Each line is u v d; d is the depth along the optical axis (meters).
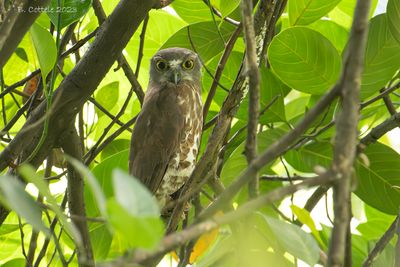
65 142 8.99
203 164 7.56
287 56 9.57
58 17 7.98
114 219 4.01
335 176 4.62
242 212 4.58
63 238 10.23
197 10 11.39
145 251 4.18
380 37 9.62
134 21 8.80
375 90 9.77
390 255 8.49
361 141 9.81
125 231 4.03
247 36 5.89
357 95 4.77
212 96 9.61
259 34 8.92
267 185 10.77
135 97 12.86
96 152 10.30
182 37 11.01
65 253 11.34
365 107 10.63
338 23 12.41
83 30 12.04
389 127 9.65
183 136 12.26
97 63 8.80
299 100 11.98
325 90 9.77
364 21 4.84
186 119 12.39
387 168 10.33
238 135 10.21
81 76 8.78
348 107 4.74
